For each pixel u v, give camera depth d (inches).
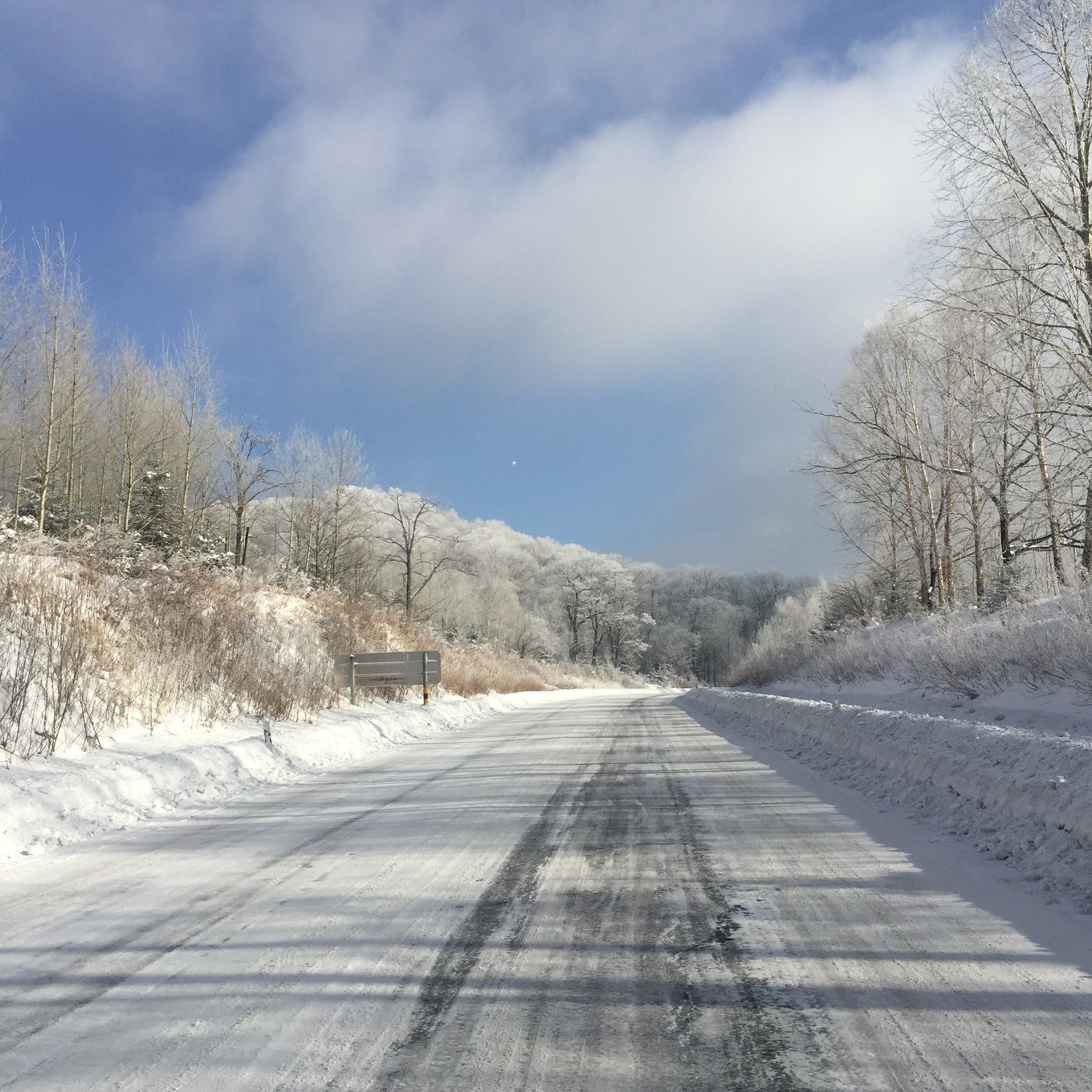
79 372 1001.5
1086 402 620.1
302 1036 107.8
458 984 124.1
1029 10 577.3
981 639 540.1
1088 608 434.9
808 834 221.3
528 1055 101.3
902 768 289.0
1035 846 187.5
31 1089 94.9
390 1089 93.9
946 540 1011.9
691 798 281.6
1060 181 596.1
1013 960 129.3
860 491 1138.0
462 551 2247.8
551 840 221.1
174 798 295.6
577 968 129.8
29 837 225.3
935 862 189.6
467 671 1192.8
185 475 1202.6
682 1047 102.6
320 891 175.6
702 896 167.2
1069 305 583.5
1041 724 392.5
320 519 1587.1
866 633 959.6
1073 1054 98.5
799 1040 103.9
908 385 1040.2
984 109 594.6
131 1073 98.6
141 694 433.7
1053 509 729.0
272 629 698.2
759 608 4968.0
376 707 688.4
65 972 131.4
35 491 946.1
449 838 225.3
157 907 166.6
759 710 567.2
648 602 4753.9
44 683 358.0
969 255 616.7
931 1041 102.8
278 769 373.7
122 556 607.2
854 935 141.9
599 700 1240.8
